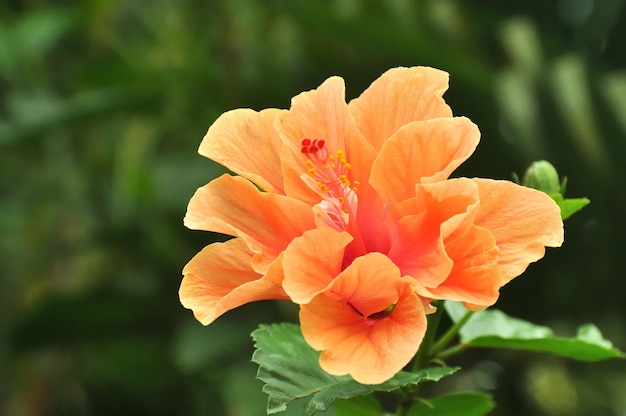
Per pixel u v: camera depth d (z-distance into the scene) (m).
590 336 0.88
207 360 1.26
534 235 0.76
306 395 0.77
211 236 1.42
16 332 1.35
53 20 1.45
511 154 1.37
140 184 1.33
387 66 1.39
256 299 0.77
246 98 1.45
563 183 0.83
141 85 1.37
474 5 1.61
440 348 0.83
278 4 1.42
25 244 1.47
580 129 1.35
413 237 0.77
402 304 0.75
